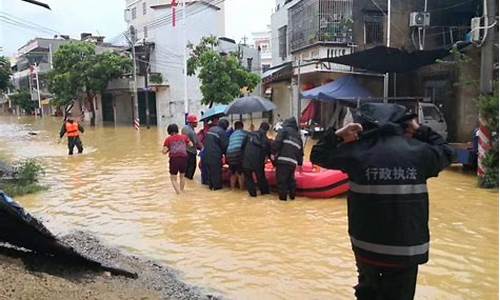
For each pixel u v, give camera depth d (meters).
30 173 11.84
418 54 14.08
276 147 9.45
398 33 19.75
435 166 3.20
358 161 3.19
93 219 8.36
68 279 4.60
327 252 6.43
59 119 49.53
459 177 12.12
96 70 35.62
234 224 7.89
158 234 7.40
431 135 3.36
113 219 8.34
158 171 13.67
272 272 5.75
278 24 29.00
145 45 36.91
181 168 10.36
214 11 37.53
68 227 7.88
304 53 22.34
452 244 6.65
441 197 9.73
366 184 3.14
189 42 35.72
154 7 37.12
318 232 7.36
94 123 37.94
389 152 3.14
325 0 20.31
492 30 10.56
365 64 15.41
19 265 4.45
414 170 3.10
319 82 22.44
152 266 5.93
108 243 6.98
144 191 10.76
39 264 4.74
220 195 10.19
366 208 3.14
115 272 5.21
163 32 36.53
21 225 4.50
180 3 35.78
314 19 20.70
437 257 6.13
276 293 5.14
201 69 28.47
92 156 17.55
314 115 22.22
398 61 14.84
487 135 10.59
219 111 12.56
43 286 3.92
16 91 62.00
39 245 4.70
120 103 41.22
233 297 5.04
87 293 4.07
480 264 5.88
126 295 4.40
